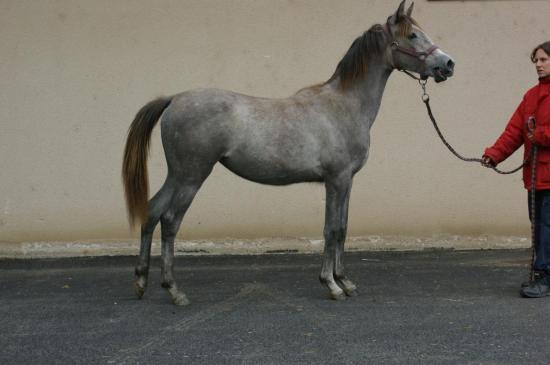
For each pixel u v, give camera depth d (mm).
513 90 6055
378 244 6008
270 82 5922
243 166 4078
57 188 5797
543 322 3611
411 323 3619
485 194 6070
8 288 4633
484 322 3621
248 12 5867
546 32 6039
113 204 5852
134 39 5805
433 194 6039
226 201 5910
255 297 4309
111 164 5836
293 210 5957
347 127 4184
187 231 5898
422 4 5949
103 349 3221
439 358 3053
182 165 3988
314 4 5898
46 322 3711
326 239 4207
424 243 6039
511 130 4328
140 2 5785
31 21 5707
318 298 4266
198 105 3961
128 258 5699
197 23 5844
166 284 4090
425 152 6016
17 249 5766
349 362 3012
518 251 5910
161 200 4125
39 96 5746
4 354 3158
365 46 4238
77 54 5762
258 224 5945
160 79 5855
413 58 4250
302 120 4105
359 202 6000
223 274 5066
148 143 4102
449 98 6020
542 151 4109
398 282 4738
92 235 5852
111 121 5824
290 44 5910
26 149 5754
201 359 3068
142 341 3340
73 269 5289
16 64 5715
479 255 5746
